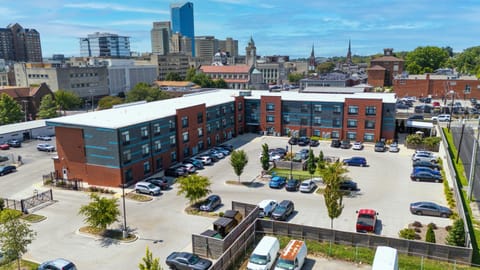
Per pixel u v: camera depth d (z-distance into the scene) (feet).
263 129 281.95
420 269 93.30
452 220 126.21
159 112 209.26
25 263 101.71
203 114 229.25
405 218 128.67
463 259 95.40
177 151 206.80
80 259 103.65
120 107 239.71
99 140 165.48
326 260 99.86
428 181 168.96
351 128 257.55
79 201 148.97
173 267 96.99
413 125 269.44
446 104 364.38
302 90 375.04
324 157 211.00
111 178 166.30
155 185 160.76
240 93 293.84
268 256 93.35
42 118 358.23
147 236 117.19
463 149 201.16
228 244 104.58
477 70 595.47
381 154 222.69
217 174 184.96
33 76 472.03
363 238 104.88
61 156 177.37
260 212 130.31
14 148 248.11
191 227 123.44
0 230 98.58
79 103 440.86
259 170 190.80
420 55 631.56
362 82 541.34
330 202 108.78
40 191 161.79
